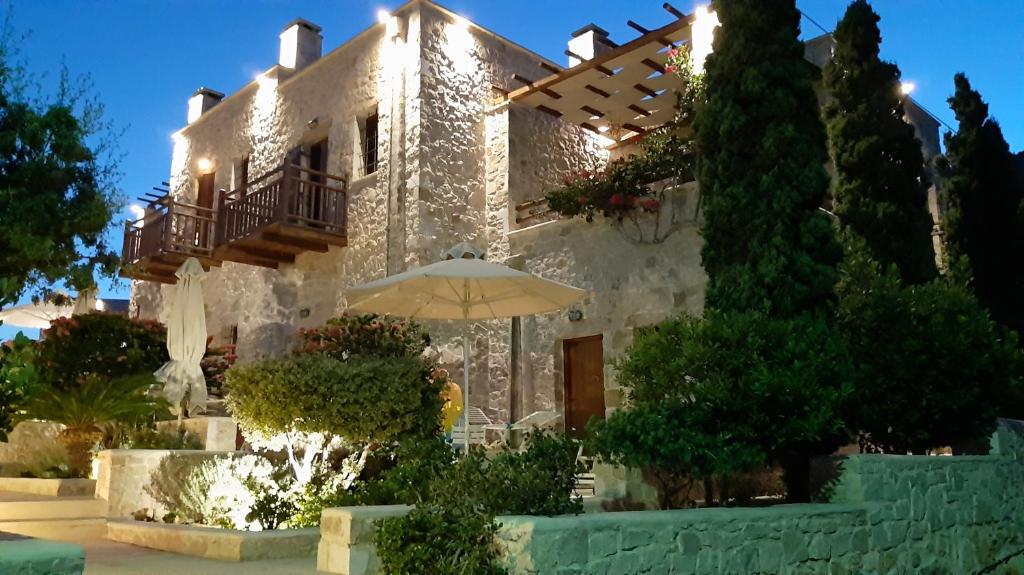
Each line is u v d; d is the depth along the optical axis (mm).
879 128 9328
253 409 6891
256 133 16234
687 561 5191
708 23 11148
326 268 13805
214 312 16109
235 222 13961
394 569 4832
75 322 10555
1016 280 11016
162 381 8953
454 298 8484
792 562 5785
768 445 6203
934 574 6906
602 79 12703
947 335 7441
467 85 13523
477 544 4766
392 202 12758
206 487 6828
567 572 4617
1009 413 9227
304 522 6543
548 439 5820
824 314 6883
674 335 6559
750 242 7160
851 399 7074
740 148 7512
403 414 7344
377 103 13547
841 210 9289
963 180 11328
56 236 5809
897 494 6781
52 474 8352
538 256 12453
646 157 11289
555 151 14148
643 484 6578
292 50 16266
